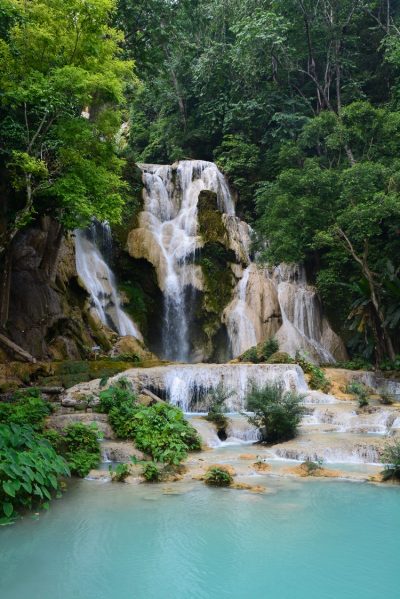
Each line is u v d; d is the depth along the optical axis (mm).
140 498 6520
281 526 5508
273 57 27109
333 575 4344
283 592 4031
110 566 4488
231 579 4242
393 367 16953
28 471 5879
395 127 20094
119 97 12852
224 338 21453
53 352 14922
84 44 12852
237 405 13258
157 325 21844
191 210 23953
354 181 17469
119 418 9680
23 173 13562
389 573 4398
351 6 27531
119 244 21594
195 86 30156
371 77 28000
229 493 6750
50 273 16031
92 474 7637
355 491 6852
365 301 18047
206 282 21969
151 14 21188
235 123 28625
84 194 12938
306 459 8727
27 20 11977
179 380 13180
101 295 20047
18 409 9180
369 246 19484
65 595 3963
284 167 24672
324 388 14297
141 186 23938
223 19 29656
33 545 4957
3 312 13750
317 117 21922
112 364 14266
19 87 11555
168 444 8875
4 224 14047
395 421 10633
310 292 22359
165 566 4488
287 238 19000
